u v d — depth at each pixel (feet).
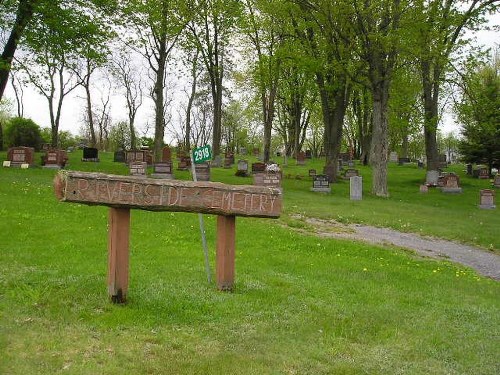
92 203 21.95
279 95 164.86
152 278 27.84
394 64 96.37
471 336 23.00
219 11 112.37
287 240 45.78
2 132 138.62
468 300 30.76
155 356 17.62
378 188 95.50
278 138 281.95
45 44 86.33
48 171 82.53
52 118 157.99
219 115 137.08
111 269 22.99
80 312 21.31
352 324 22.97
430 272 39.91
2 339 17.79
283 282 29.63
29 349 17.24
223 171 120.06
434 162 119.96
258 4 107.45
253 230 48.19
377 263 40.75
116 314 21.35
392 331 22.56
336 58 96.22
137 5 97.35
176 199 23.63
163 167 91.20
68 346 17.80
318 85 113.19
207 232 45.42
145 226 45.01
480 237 59.82
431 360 19.62
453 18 88.48
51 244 35.42
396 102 115.03
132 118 220.84
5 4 81.61
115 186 22.31
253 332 20.76
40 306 21.85
